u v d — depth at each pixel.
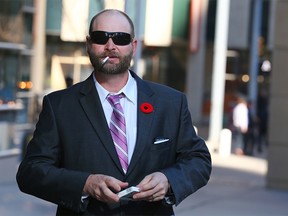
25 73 23.59
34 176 4.55
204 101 45.25
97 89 4.72
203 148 4.87
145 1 24.38
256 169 22.84
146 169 4.62
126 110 4.73
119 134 4.62
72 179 4.45
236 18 43.09
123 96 4.74
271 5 43.84
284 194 17.06
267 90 42.72
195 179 4.66
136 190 4.33
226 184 18.36
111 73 4.66
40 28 24.66
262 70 43.03
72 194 4.43
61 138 4.66
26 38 23.77
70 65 27.50
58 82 27.48
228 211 13.78
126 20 4.69
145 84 4.84
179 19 34.62
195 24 37.44
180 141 4.82
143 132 4.65
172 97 4.85
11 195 13.73
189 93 42.72
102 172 4.57
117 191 4.35
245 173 21.31
